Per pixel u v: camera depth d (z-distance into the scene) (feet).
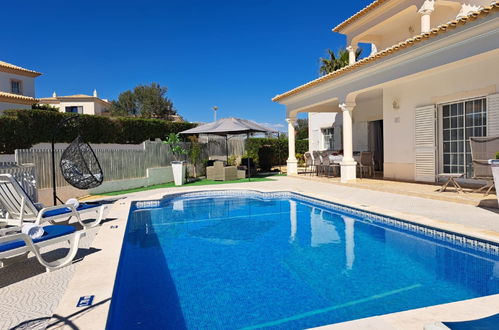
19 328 8.89
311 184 43.16
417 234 19.53
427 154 35.29
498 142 24.89
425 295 11.76
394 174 40.16
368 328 7.91
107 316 8.63
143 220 26.68
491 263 15.05
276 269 14.90
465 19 22.35
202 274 14.51
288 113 54.70
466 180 32.07
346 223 24.09
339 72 36.42
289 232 21.77
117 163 43.50
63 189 35.29
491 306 9.18
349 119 39.29
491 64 28.60
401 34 44.14
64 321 8.37
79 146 26.66
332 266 15.11
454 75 32.01
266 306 11.23
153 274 14.64
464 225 18.06
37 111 52.80
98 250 15.31
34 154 32.78
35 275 13.25
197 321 10.29
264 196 37.27
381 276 13.70
